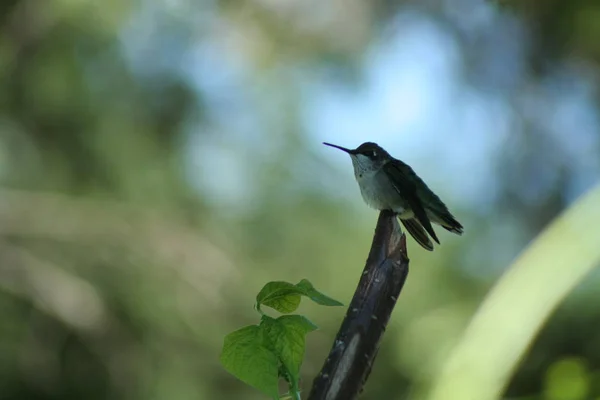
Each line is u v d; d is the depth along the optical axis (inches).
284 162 551.8
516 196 546.6
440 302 484.1
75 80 523.8
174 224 555.2
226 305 553.0
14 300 570.9
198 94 554.9
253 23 565.3
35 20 514.3
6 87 523.8
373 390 489.1
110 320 558.9
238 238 553.6
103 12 510.9
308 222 540.1
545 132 555.2
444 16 568.4
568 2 467.5
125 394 558.3
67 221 550.9
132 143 542.9
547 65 538.9
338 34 570.9
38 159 548.1
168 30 547.8
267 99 560.7
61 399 578.2
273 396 93.2
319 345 526.0
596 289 276.8
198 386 558.9
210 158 558.3
